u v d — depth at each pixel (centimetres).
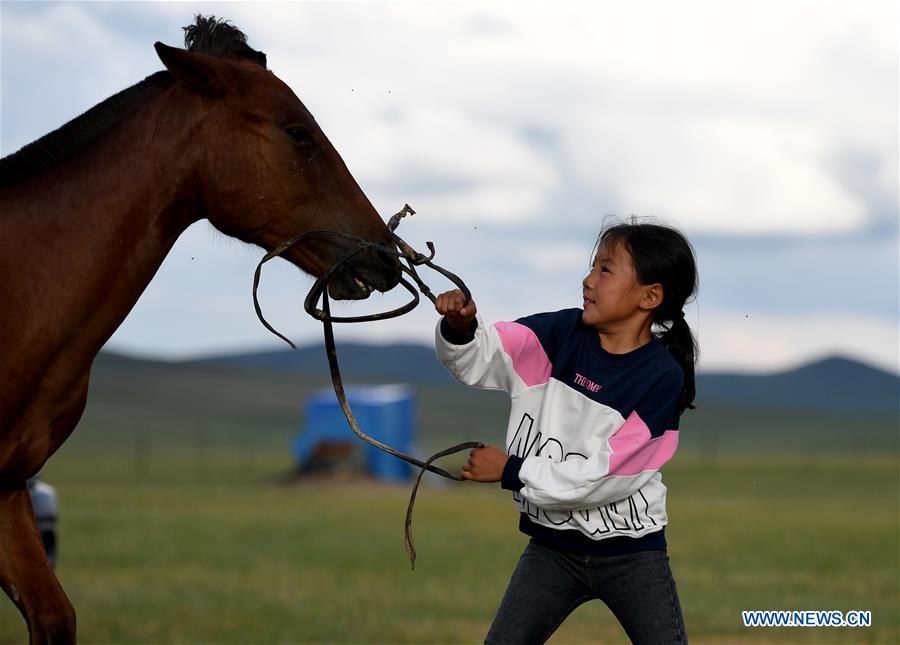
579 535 464
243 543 1638
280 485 3756
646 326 485
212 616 947
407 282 505
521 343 477
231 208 502
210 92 497
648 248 469
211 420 12062
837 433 14088
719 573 1292
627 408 461
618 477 450
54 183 492
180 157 500
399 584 1188
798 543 1669
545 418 470
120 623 900
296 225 503
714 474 4772
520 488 456
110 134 502
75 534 1736
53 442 497
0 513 484
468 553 1510
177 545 1595
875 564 1409
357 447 4034
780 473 4900
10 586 476
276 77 512
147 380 15362
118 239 493
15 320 473
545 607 471
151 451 7644
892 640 870
